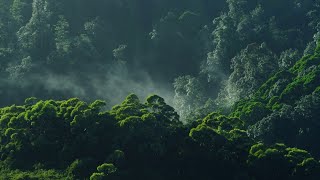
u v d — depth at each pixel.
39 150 81.19
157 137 79.75
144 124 79.75
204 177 79.88
